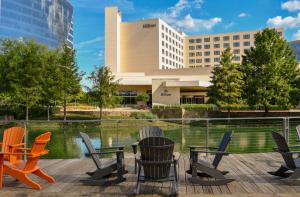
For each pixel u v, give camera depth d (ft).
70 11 385.29
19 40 108.06
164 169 16.66
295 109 145.48
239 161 25.99
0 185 18.03
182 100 195.31
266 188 17.89
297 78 113.91
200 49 333.62
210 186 18.38
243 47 319.27
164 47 286.87
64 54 112.78
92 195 16.90
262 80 106.93
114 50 277.44
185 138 69.77
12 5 297.74
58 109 137.28
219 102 114.52
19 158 20.66
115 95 126.11
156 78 182.39
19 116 123.65
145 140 16.72
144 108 160.76
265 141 59.98
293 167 18.90
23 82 104.06
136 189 16.85
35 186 18.03
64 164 25.27
